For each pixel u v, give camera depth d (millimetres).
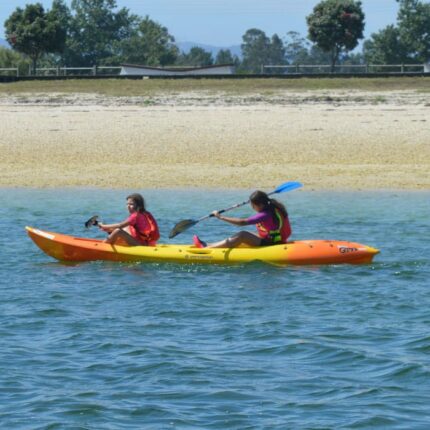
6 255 22656
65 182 35500
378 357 14156
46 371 13711
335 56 92875
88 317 16719
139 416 12039
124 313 17000
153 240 21875
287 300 17891
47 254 22078
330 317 16578
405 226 26484
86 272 20609
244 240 21203
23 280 19875
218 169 37188
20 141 42406
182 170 37156
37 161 39188
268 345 14859
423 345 14719
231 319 16484
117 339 15258
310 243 21234
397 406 12258
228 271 20453
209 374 13531
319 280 19547
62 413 12125
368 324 16078
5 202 31516
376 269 20609
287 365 13906
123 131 43656
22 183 35406
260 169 36969
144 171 37156
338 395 12672
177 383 13180
